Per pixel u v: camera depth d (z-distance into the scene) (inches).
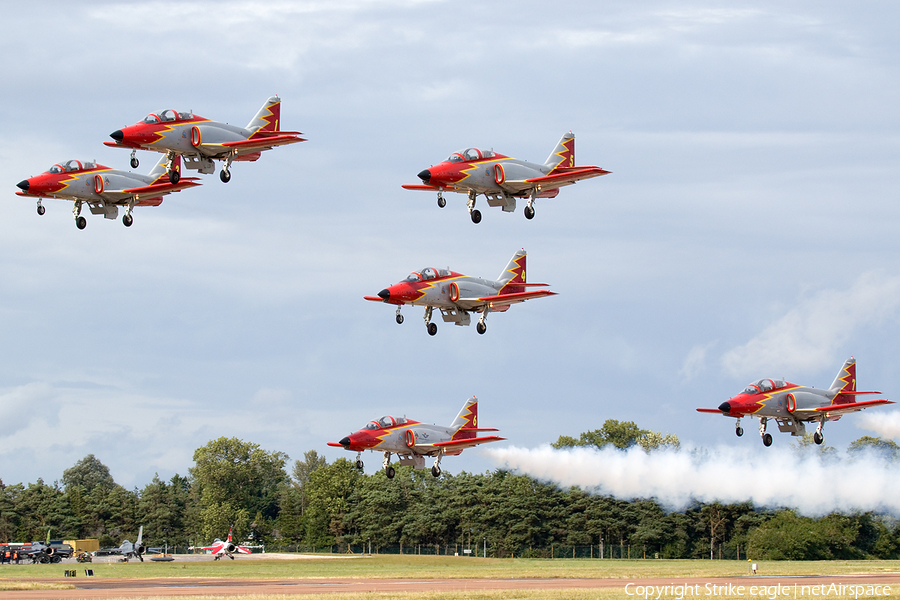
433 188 5339.6
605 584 5123.0
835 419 6707.7
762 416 6560.0
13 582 5689.0
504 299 5669.3
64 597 4247.0
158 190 5251.0
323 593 4443.9
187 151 5073.8
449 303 5826.8
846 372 6737.2
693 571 6555.1
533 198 5241.1
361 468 6742.1
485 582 5423.2
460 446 6870.1
